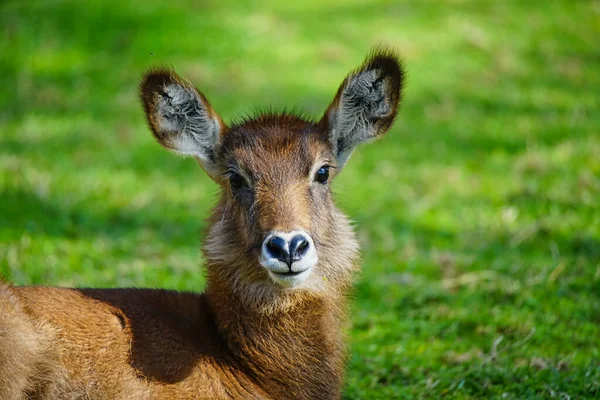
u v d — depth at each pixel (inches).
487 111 780.6
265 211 340.5
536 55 903.1
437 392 391.9
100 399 319.6
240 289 346.6
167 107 370.0
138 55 876.0
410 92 817.5
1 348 305.0
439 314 469.7
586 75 857.5
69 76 840.3
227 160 360.2
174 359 332.8
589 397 378.9
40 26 930.7
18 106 781.9
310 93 797.9
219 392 336.2
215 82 815.7
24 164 664.4
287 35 925.2
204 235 370.0
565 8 1023.6
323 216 359.6
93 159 685.3
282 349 346.3
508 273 510.0
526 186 624.1
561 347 430.0
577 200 599.8
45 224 578.6
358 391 394.0
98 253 538.6
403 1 1037.8
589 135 715.4
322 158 361.7
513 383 393.4
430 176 659.4
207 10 975.0
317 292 351.6
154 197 627.2
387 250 553.9
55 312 327.0
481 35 932.0
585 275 501.7
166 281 501.7
